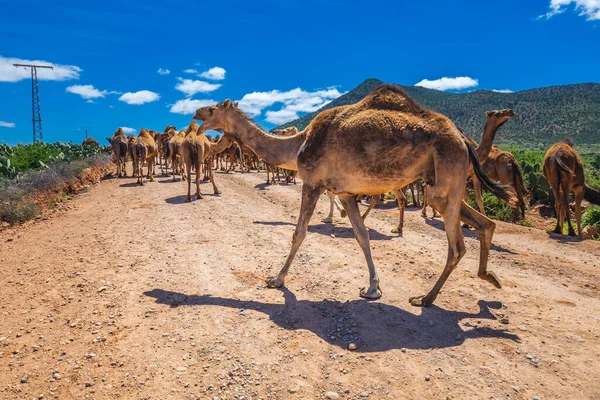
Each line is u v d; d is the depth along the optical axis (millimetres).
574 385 3549
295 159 5992
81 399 3336
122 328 4480
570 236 9695
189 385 3521
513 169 11312
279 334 4406
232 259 6957
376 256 7344
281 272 5777
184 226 9422
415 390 3498
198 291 5539
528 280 6301
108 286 5656
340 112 5352
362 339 4336
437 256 7496
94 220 10281
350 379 3650
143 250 7445
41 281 5945
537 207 14352
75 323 4590
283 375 3689
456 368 3812
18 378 3619
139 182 18125
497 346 4203
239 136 6543
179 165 24797
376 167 4926
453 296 5523
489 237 5297
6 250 7707
